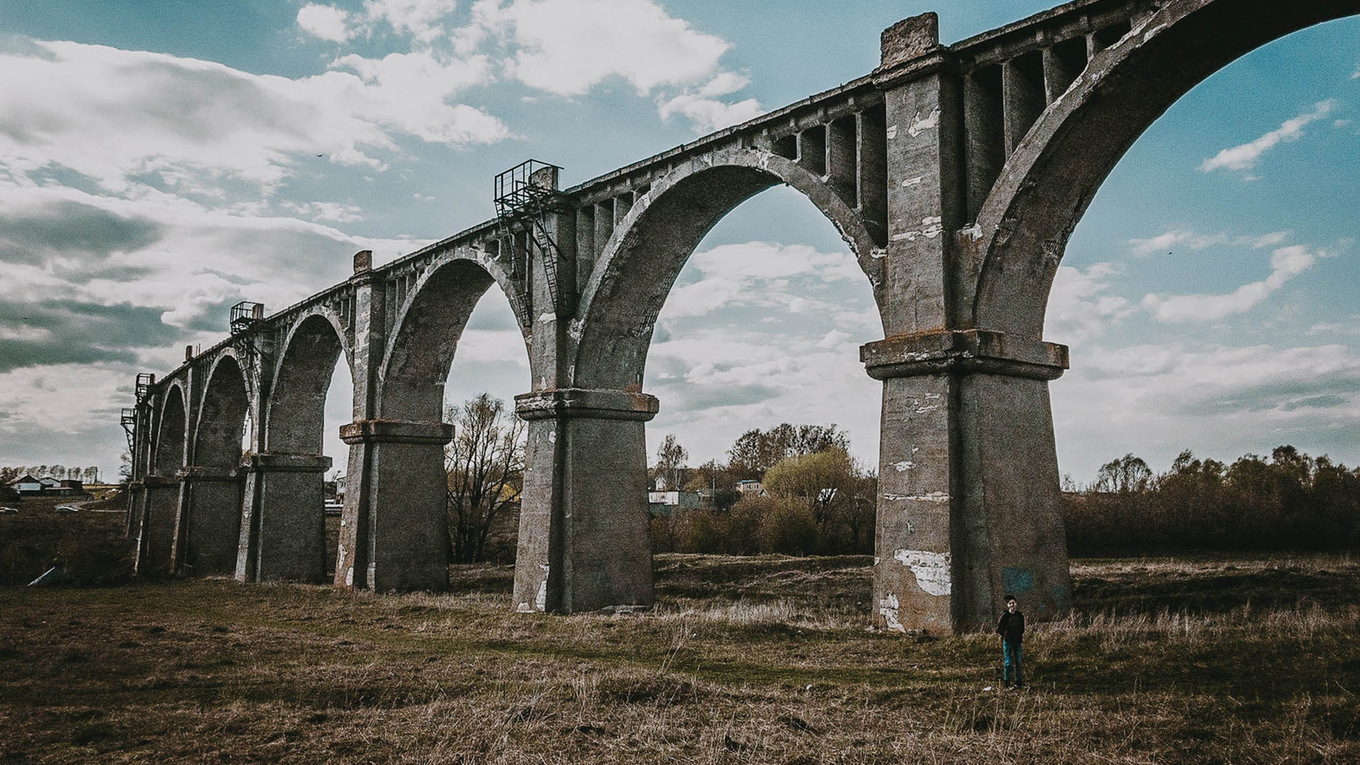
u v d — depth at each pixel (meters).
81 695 11.17
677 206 19.36
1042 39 13.09
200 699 10.73
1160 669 10.39
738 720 9.09
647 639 15.22
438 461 27.45
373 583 25.64
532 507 20.50
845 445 80.50
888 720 8.98
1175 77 12.28
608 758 7.86
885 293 14.38
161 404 51.47
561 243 20.98
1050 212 13.54
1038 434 13.93
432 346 27.27
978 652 11.69
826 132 15.85
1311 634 11.46
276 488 32.50
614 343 20.97
